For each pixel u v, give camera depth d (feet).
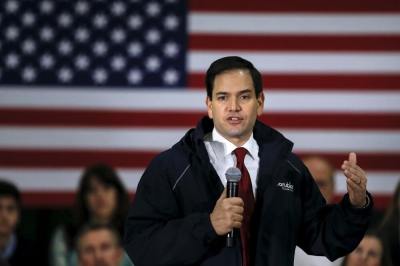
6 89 72.74
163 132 72.43
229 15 73.05
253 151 33.17
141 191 33.01
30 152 72.38
